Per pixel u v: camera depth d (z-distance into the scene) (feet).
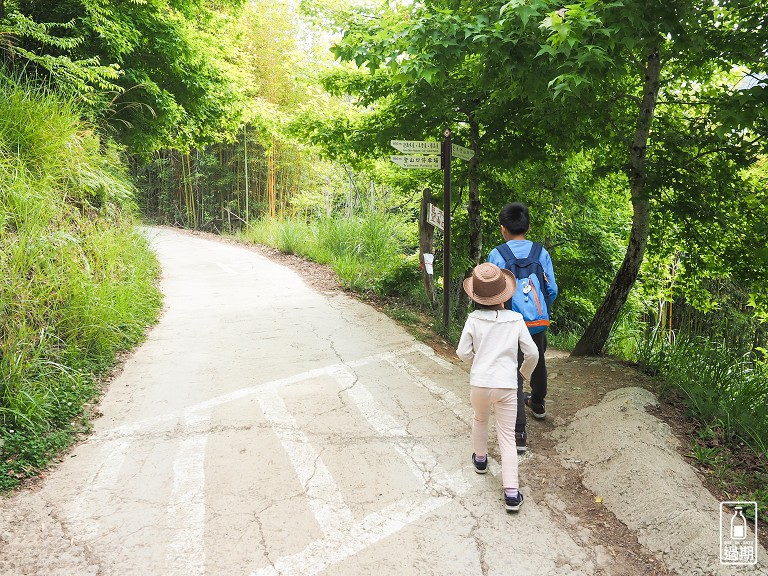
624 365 17.35
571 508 10.03
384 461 11.35
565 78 10.89
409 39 13.50
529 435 12.71
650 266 25.91
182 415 13.10
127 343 17.78
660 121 19.04
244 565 8.19
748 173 20.75
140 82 30.17
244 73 42.63
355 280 28.96
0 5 22.27
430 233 23.00
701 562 8.30
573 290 33.88
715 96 17.89
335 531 9.05
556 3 11.12
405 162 19.51
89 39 28.19
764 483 10.42
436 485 10.57
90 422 12.53
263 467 10.94
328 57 25.80
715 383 14.65
